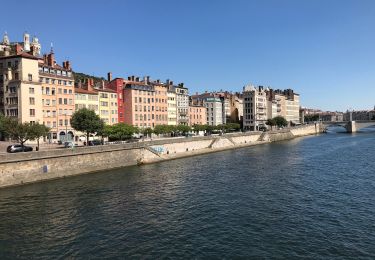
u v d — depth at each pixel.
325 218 37.88
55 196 48.69
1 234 34.03
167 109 153.25
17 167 56.19
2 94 94.62
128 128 100.81
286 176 64.00
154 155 88.81
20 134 68.56
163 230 34.75
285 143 153.50
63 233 34.16
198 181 59.78
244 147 135.50
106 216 39.41
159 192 51.25
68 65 109.56
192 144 109.00
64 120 105.12
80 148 67.44
